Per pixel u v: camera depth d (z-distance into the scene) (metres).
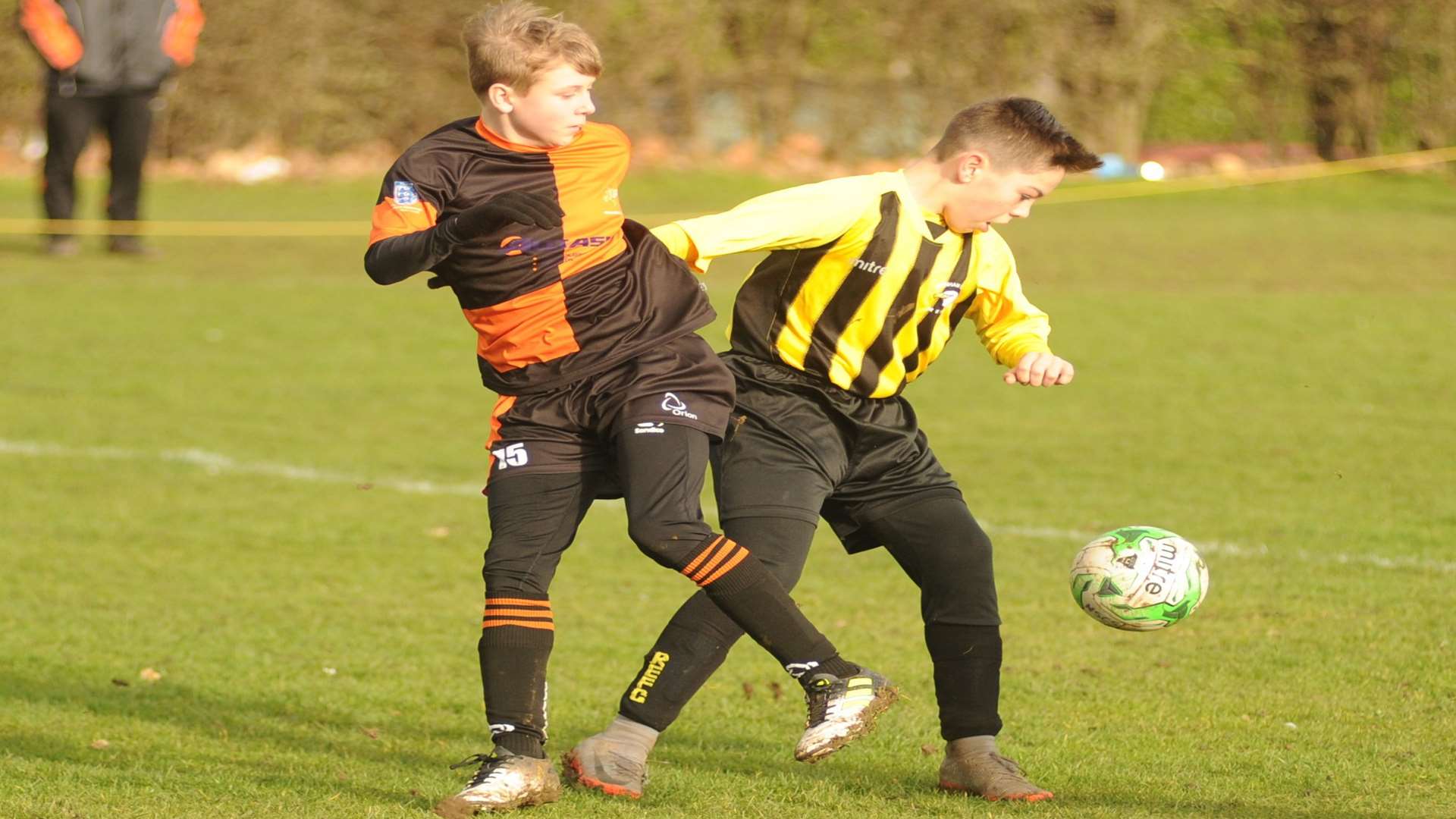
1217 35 91.75
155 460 36.03
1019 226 74.62
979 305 16.45
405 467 35.62
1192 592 15.45
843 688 14.09
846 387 15.57
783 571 14.87
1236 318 52.59
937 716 19.00
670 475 14.10
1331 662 20.72
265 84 85.69
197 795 15.27
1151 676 20.36
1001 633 22.69
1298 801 15.22
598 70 14.52
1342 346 47.91
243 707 19.81
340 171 86.75
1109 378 44.16
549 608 14.66
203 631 23.64
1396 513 29.59
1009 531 29.03
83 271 60.22
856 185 15.42
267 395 42.91
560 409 14.59
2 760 16.75
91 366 45.97
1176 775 16.22
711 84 91.00
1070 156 15.16
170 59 61.62
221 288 58.16
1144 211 80.25
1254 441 36.34
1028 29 90.50
